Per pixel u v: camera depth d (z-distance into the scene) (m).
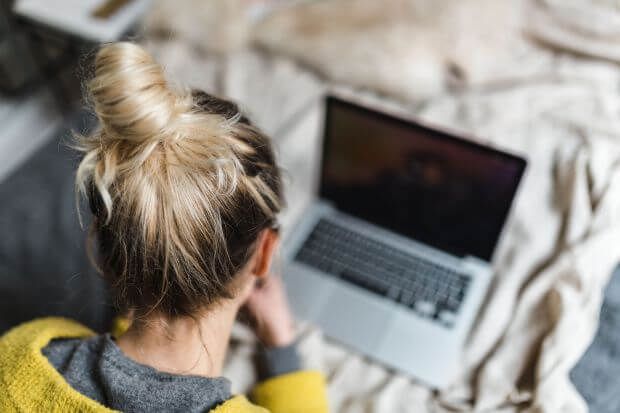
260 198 0.46
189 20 1.17
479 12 1.13
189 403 0.47
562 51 1.12
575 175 0.91
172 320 0.49
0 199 1.07
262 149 0.48
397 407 0.76
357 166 0.86
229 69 1.14
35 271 0.98
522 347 0.78
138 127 0.40
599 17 1.08
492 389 0.75
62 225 1.02
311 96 1.10
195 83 1.12
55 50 1.48
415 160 0.81
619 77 1.07
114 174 0.41
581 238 0.85
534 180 0.94
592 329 0.77
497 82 1.10
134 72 0.40
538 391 0.72
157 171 0.41
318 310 0.84
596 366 0.77
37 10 1.20
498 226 0.81
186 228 0.42
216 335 0.55
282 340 0.77
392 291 0.85
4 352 0.53
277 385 0.72
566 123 1.00
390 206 0.89
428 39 1.11
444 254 0.88
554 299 0.79
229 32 1.16
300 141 1.04
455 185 0.80
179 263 0.43
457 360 0.79
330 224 0.92
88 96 0.44
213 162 0.41
